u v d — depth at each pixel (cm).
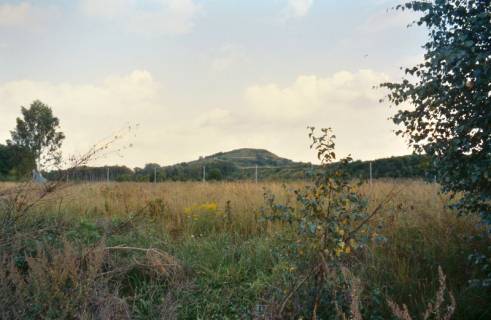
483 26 386
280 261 496
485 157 410
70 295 370
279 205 429
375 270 466
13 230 495
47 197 611
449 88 413
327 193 404
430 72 425
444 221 575
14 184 598
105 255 497
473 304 422
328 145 405
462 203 452
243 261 559
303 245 401
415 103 440
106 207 866
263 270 538
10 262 419
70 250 409
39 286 365
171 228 745
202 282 515
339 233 381
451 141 424
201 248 609
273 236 598
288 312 380
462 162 430
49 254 467
